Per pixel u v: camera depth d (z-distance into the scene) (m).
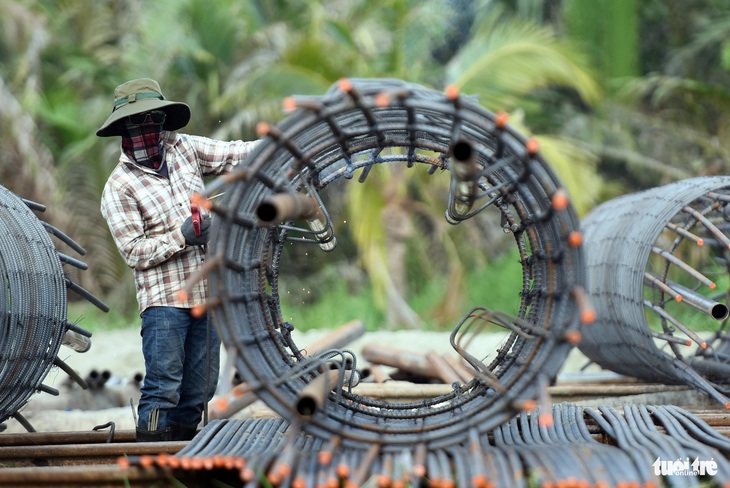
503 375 13.89
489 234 61.78
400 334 35.22
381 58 49.97
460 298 53.75
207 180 24.14
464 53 48.06
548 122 58.06
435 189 51.78
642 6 63.25
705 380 20.02
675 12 63.59
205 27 53.81
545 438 13.77
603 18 55.75
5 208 15.73
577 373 27.14
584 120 56.59
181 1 53.44
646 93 60.28
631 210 21.22
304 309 58.28
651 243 19.83
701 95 55.22
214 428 14.68
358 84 12.48
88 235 54.59
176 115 16.50
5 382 15.07
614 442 14.23
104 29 59.34
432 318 53.72
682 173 55.22
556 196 11.73
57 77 57.19
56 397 23.22
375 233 50.12
